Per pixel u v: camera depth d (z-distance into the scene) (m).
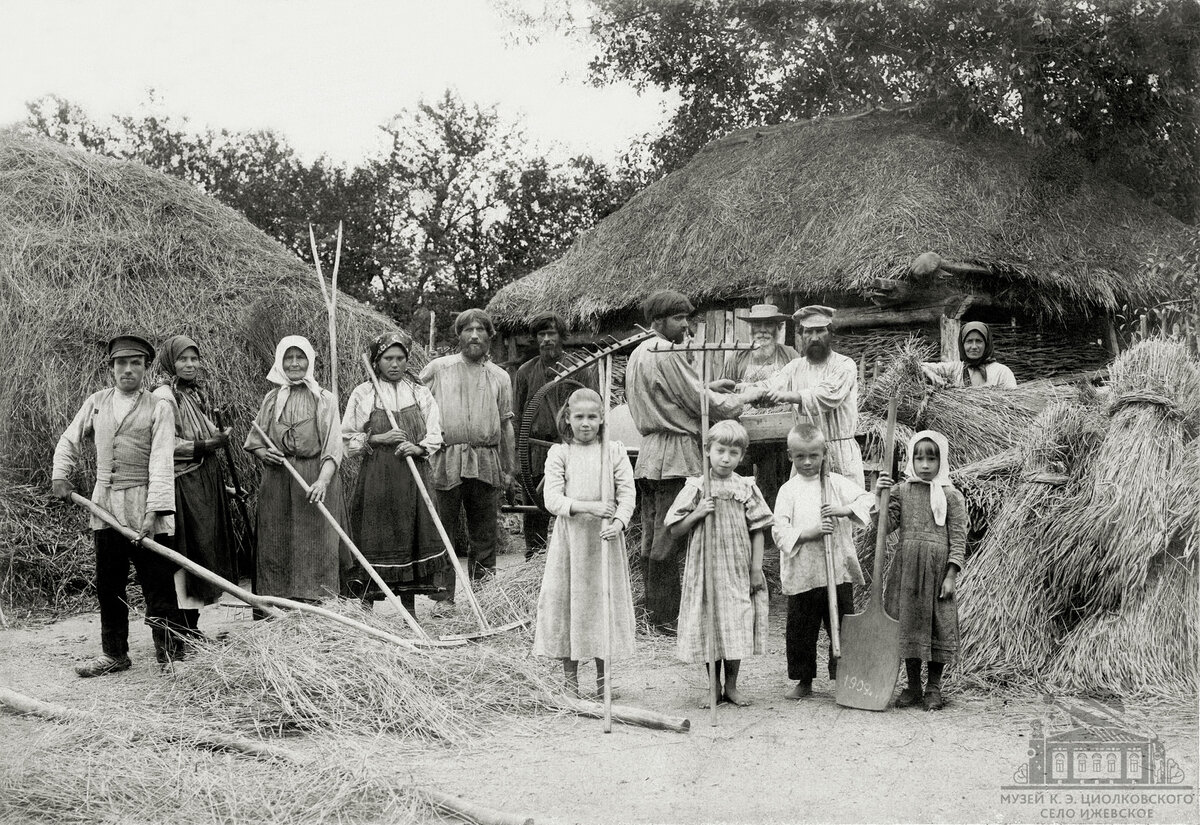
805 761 4.30
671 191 13.05
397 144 22.81
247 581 8.58
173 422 6.00
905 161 10.90
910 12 12.05
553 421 8.61
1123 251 10.44
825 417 6.09
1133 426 5.54
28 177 9.81
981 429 6.91
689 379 6.41
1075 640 5.31
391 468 6.81
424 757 4.42
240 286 9.99
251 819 3.80
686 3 15.48
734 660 5.17
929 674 5.07
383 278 23.03
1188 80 11.51
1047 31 11.11
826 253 10.38
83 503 5.86
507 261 22.55
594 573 5.24
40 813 3.85
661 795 3.94
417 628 5.86
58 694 5.39
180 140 27.05
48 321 8.86
